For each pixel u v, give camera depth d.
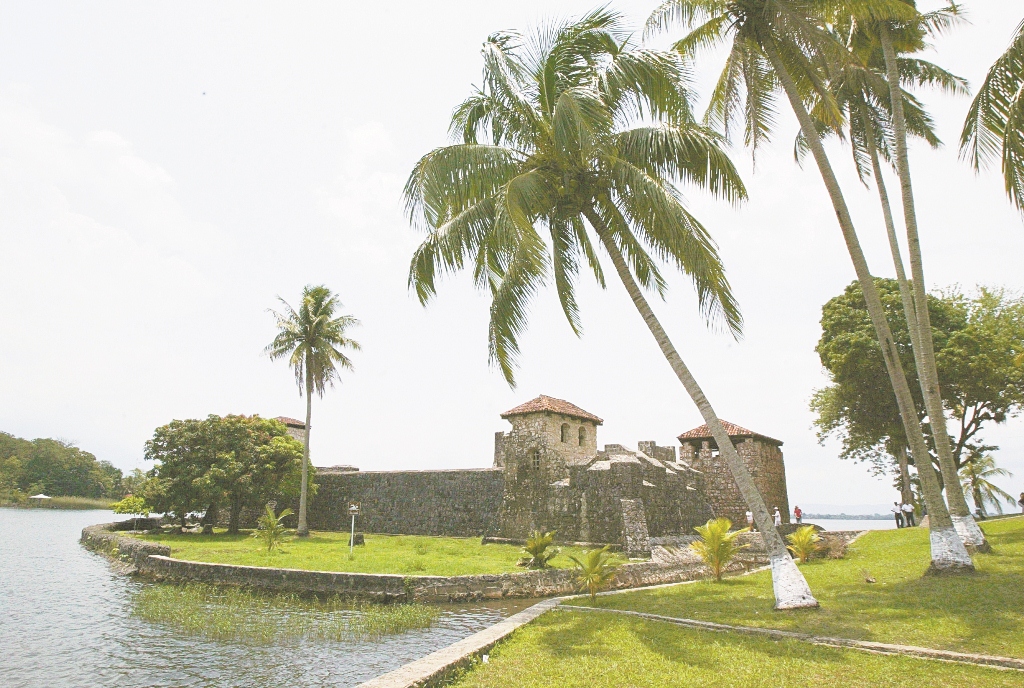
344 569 18.97
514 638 10.18
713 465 35.56
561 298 16.03
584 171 13.79
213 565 19.98
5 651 11.86
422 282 14.13
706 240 12.53
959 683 6.96
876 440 32.16
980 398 26.38
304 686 9.60
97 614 15.48
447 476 35.22
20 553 31.00
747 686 7.18
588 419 33.59
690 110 13.45
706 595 14.10
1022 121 9.30
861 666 7.76
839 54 13.81
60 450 100.12
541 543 19.64
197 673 10.32
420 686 7.56
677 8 14.56
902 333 26.20
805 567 18.41
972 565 13.18
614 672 7.97
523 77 14.01
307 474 38.34
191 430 35.88
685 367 12.87
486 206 13.77
